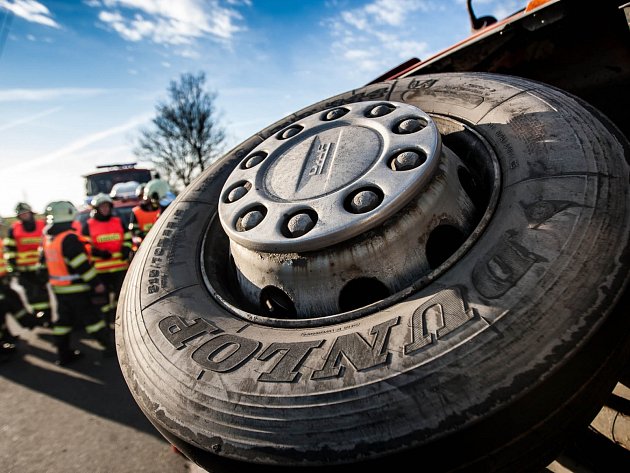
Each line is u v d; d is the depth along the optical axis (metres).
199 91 28.03
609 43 1.66
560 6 1.51
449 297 0.98
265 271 1.26
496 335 0.86
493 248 1.04
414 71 2.10
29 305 6.52
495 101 1.41
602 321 0.85
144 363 1.20
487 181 1.30
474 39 1.80
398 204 1.12
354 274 1.16
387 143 1.31
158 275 1.50
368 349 0.95
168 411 1.04
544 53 1.78
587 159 1.06
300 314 1.24
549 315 0.86
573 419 0.89
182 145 28.34
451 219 1.19
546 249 0.95
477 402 0.81
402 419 0.82
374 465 0.82
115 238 5.94
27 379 4.76
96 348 5.52
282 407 0.91
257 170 1.52
